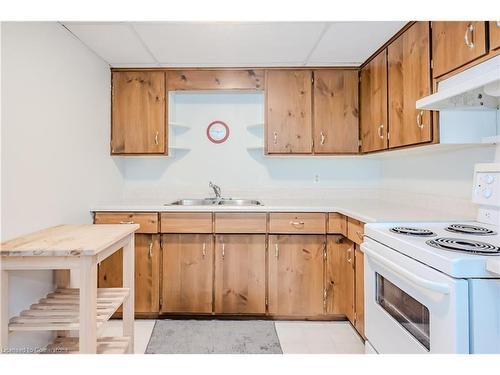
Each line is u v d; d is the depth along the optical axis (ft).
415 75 6.41
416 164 8.10
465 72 5.09
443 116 5.73
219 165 10.41
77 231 5.80
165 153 9.33
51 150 6.37
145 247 8.39
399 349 4.41
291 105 9.36
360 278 7.11
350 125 9.35
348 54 8.45
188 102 10.39
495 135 5.61
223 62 8.96
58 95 6.63
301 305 8.41
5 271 4.57
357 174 10.42
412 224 5.64
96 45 7.79
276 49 8.11
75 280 6.82
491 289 3.43
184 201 10.05
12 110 5.29
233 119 10.41
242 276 8.42
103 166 8.85
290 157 10.11
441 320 3.58
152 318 8.54
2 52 5.08
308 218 8.33
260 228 8.34
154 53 8.32
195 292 8.45
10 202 5.21
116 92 9.29
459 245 4.04
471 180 6.15
